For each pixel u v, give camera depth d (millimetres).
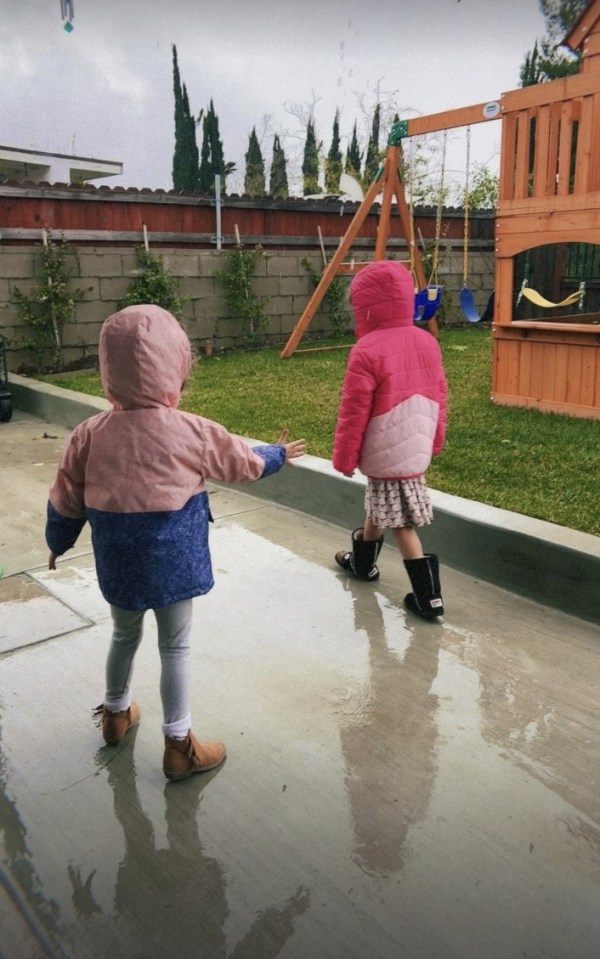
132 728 2330
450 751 2186
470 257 12992
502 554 3258
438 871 1739
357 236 11617
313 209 11094
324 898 1669
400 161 8719
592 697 2455
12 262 8469
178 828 1896
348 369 2893
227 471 2006
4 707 2445
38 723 2359
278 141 28828
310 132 28203
